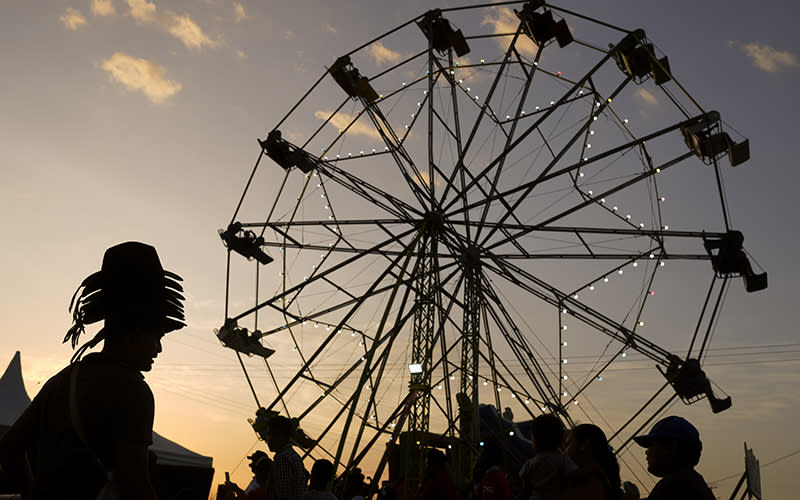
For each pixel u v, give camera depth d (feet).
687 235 78.59
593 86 82.17
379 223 86.12
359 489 38.55
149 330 7.20
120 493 6.19
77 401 6.35
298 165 86.99
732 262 77.30
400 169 84.84
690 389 78.79
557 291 84.23
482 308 85.51
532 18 83.46
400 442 69.56
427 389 72.18
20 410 74.95
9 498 7.73
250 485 30.45
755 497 32.35
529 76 86.28
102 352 7.06
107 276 7.24
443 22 86.84
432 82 88.07
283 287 85.76
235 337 82.64
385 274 84.48
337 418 74.74
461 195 85.51
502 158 82.48
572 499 14.47
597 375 81.05
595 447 16.14
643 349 81.82
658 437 14.14
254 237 86.07
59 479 6.17
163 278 7.52
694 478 13.62
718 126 75.51
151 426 6.66
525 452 75.72
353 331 81.20
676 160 79.82
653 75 78.69
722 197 77.15
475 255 84.64
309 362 78.89
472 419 76.38
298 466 21.17
